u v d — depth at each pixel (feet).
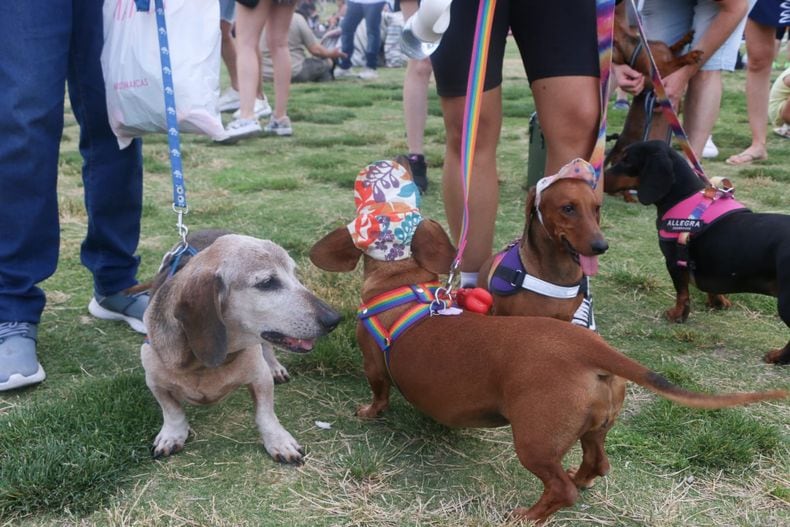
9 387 9.87
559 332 7.66
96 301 12.25
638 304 13.60
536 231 10.04
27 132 9.70
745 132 29.22
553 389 7.27
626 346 11.93
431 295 8.93
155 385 8.65
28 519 7.66
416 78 18.78
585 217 9.41
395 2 20.35
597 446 7.94
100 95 10.72
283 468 8.59
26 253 10.39
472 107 8.83
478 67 8.81
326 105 36.81
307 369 10.96
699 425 9.52
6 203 10.02
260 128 27.17
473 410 8.05
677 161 12.75
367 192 9.35
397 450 9.04
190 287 8.00
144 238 16.07
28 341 10.31
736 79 47.88
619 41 16.81
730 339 12.25
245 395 10.29
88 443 8.64
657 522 7.81
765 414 9.95
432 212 18.03
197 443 9.08
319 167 22.74
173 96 9.61
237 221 17.31
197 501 7.98
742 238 11.65
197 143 26.73
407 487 8.32
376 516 7.79
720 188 12.50
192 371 8.43
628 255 15.83
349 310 12.37
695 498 8.22
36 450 8.38
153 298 8.67
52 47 9.70
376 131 29.32
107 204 11.38
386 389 9.53
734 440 9.09
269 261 8.25
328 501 8.01
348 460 8.73
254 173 22.02
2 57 9.46
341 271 9.62
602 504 8.09
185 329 7.95
